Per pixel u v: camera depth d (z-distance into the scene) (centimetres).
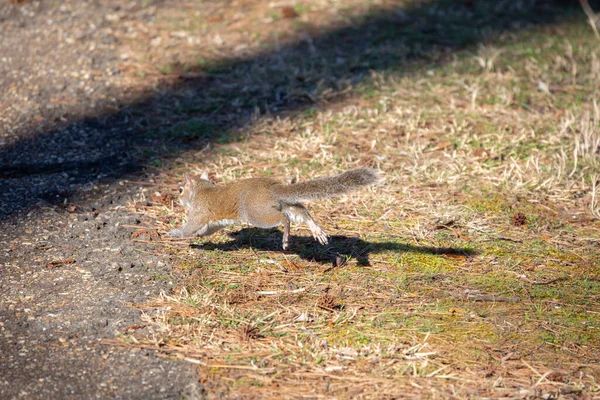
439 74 1622
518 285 966
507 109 1471
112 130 1378
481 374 790
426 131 1379
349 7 1991
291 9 1908
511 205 1161
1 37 1694
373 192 1184
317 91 1534
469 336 856
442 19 1950
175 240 1050
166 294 917
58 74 1564
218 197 974
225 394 748
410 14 1972
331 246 1048
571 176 1237
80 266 972
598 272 1003
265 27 1844
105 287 927
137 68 1614
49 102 1462
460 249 1049
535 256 1038
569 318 898
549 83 1588
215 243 1050
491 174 1248
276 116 1442
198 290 929
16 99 1464
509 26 1919
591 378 790
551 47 1784
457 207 1148
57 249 1010
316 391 757
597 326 885
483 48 1734
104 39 1720
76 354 805
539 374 794
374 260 1016
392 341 840
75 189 1177
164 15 1877
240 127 1401
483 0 2095
